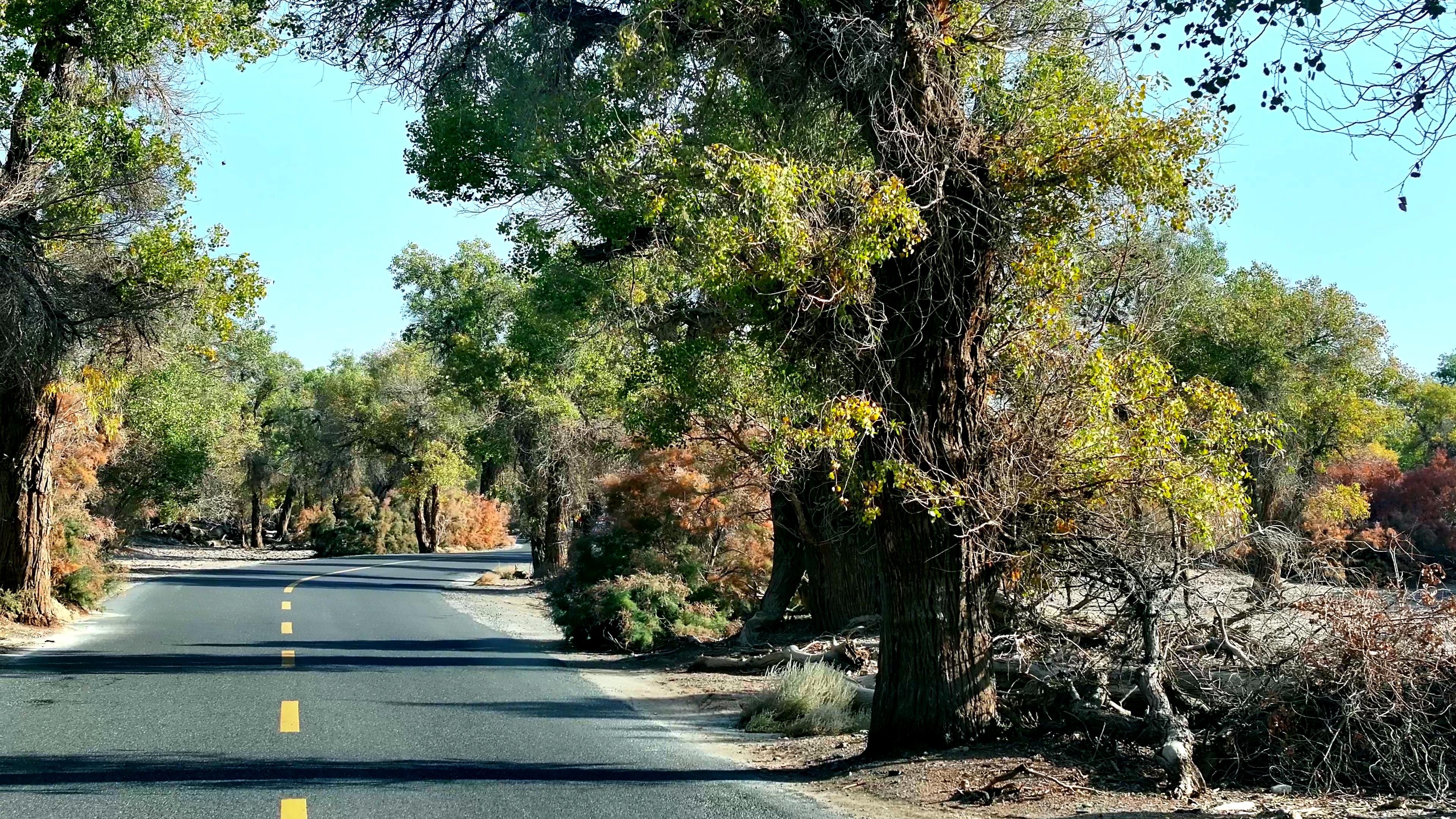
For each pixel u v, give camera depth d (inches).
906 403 360.2
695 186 446.9
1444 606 326.6
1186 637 371.9
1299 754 326.0
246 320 2012.8
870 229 335.3
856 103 379.9
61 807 298.2
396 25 548.4
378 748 389.4
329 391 2544.3
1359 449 1533.0
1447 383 3235.7
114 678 555.5
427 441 2434.8
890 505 370.6
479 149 642.8
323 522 2655.0
